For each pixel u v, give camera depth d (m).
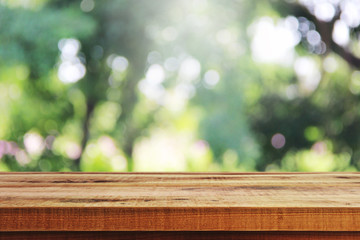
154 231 0.65
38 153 6.68
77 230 0.63
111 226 0.63
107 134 6.98
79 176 1.05
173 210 0.63
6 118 6.49
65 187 0.83
